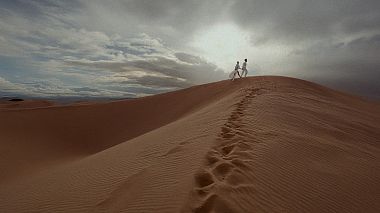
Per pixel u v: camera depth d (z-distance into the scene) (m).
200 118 10.90
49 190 6.46
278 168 5.25
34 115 25.91
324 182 5.17
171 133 9.12
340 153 7.09
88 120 26.33
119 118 26.89
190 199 3.95
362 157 7.21
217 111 11.53
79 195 5.48
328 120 11.28
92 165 7.83
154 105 29.41
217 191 4.11
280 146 6.46
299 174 5.24
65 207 5.13
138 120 26.08
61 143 21.50
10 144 18.23
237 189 4.27
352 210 4.54
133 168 6.15
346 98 26.66
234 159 5.28
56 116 26.47
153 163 6.09
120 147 9.79
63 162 13.62
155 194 4.49
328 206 4.46
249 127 7.80
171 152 6.62
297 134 7.81
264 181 4.68
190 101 27.41
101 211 4.55
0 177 11.58
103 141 22.77
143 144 8.55
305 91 22.16
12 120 23.83
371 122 14.48
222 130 7.47
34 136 21.52
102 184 5.70
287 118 9.78
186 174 4.88
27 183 8.35
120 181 5.54
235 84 27.50
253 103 11.75
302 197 4.52
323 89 27.58
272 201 4.20
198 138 7.27
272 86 21.23
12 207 6.10
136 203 4.40
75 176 7.04
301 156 6.18
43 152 17.84
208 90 29.47
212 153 5.64
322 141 7.71
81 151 20.50
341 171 5.87
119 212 4.30
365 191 5.25
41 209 5.40
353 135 9.94
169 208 3.92
